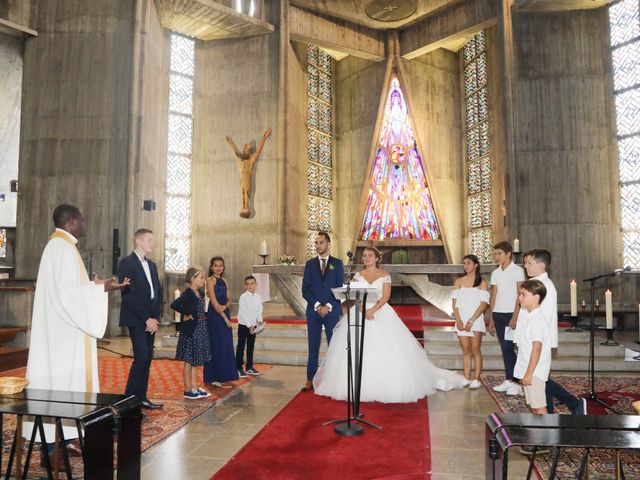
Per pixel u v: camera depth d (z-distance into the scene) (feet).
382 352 15.61
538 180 37.06
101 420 7.57
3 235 37.78
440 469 9.93
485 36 47.19
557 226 36.55
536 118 37.52
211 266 18.10
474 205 49.24
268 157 42.29
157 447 11.23
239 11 41.16
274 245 41.45
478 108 48.96
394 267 27.81
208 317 17.75
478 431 12.46
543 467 10.06
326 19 45.70
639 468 9.95
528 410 14.35
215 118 43.75
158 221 38.29
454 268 27.58
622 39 36.14
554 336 11.30
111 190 34.45
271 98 42.63
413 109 48.88
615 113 36.32
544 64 37.91
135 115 34.68
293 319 28.94
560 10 38.06
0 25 33.96
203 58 44.60
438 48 51.26
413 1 43.06
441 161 50.14
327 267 17.29
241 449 11.07
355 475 9.61
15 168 38.32
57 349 10.07
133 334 13.52
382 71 49.16
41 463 9.89
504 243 16.74
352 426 12.46
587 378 19.11
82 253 33.65
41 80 35.45
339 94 53.16
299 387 17.61
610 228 35.94
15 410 7.58
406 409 14.53
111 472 7.75
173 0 37.40
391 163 49.49
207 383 17.42
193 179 43.24
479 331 17.46
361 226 49.57
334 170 52.29
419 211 49.14
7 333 22.67
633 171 35.17
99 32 35.53
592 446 6.33
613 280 35.50
